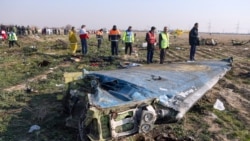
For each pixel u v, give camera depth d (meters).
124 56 15.99
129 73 6.80
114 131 4.86
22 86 9.91
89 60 14.78
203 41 25.53
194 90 6.55
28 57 16.81
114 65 13.34
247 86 9.73
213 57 16.77
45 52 19.06
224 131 6.25
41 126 6.47
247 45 25.25
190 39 13.52
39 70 12.77
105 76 6.30
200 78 7.26
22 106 7.73
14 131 6.22
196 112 7.33
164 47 13.19
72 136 5.97
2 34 31.72
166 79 6.57
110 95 5.44
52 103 7.97
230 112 7.37
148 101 5.30
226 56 17.19
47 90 9.24
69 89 6.86
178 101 5.75
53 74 11.41
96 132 4.77
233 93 8.97
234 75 11.41
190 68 8.05
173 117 5.56
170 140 5.65
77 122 5.88
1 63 14.88
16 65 14.09
